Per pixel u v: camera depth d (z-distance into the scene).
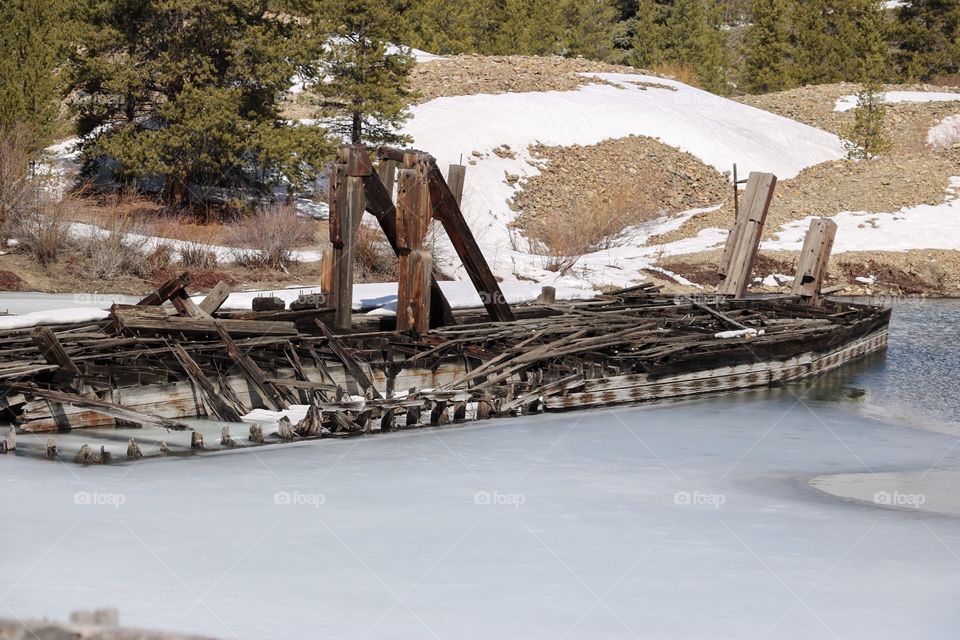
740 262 23.84
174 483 9.72
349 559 7.34
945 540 8.65
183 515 8.44
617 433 13.45
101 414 12.49
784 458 12.32
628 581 7.08
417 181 15.69
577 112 47.53
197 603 6.18
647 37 80.19
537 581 6.98
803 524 9.09
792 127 54.41
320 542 7.78
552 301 21.06
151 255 24.80
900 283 32.47
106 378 12.64
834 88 65.12
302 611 6.13
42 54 29.19
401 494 9.65
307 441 12.13
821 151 53.09
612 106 49.22
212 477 10.06
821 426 14.48
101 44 30.86
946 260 33.25
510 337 16.55
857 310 22.66
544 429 13.48
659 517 9.12
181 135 30.55
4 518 8.05
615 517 9.02
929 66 79.06
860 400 16.75
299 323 15.52
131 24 31.70
